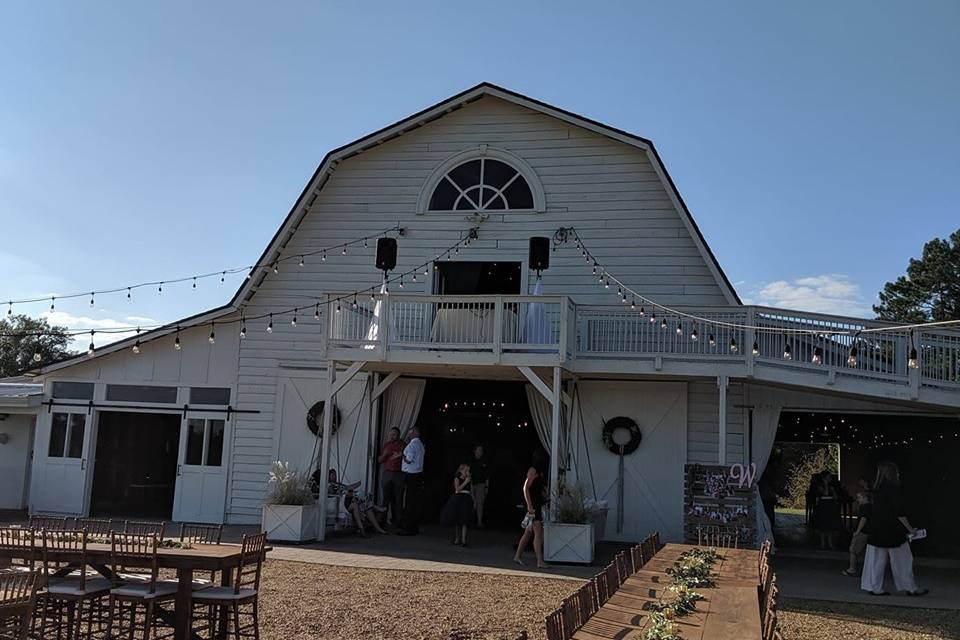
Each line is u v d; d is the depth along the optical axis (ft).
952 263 133.49
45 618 22.94
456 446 63.16
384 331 46.29
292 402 56.24
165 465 70.38
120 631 24.45
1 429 63.93
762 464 49.67
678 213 52.01
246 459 56.34
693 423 50.93
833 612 31.42
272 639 24.91
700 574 22.81
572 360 46.47
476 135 55.88
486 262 54.54
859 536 41.22
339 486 50.90
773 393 50.21
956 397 42.63
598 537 46.83
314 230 57.41
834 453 110.01
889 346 43.70
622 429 51.13
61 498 57.52
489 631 26.32
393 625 26.78
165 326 57.41
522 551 41.01
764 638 15.90
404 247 55.72
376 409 55.16
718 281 50.34
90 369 58.75
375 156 57.16
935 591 37.01
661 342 46.91
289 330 56.95
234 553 23.45
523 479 61.93
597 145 53.88
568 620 15.48
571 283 52.90
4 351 142.10
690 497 42.55
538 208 54.03
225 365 57.52
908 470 62.08
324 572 36.14
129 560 23.00
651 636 14.97
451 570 37.52
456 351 45.42
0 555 23.43
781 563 45.62
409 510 50.06
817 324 45.19
